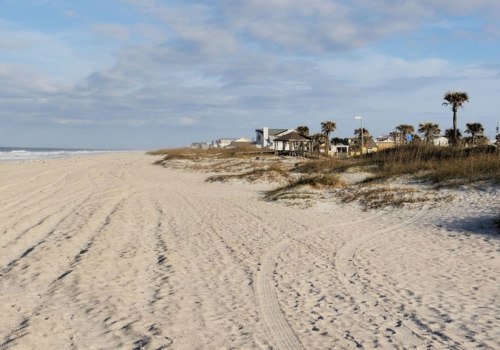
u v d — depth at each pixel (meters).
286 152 67.44
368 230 14.52
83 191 25.86
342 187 24.91
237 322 6.79
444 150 33.78
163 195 24.31
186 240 12.69
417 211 17.72
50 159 77.62
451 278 9.05
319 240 12.91
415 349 5.78
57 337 6.27
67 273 9.38
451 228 14.35
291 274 9.41
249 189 28.31
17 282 8.78
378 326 6.57
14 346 5.94
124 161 69.69
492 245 11.91
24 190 26.02
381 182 26.00
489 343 5.92
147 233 13.69
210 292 8.23
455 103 47.59
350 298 7.86
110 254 10.96
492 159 25.16
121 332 6.44
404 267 9.95
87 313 7.19
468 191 20.39
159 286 8.58
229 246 12.00
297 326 6.61
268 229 14.53
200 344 6.02
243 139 140.12
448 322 6.69
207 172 42.56
